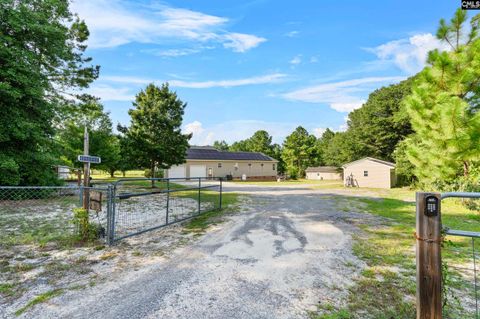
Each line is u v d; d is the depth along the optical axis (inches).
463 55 279.0
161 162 676.1
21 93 391.9
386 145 1178.6
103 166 1021.8
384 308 107.3
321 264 158.4
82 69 587.2
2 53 376.8
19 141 422.3
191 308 107.0
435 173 328.8
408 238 217.3
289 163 1667.1
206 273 143.3
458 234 77.8
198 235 221.8
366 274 143.3
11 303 109.1
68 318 98.9
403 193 654.5
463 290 125.0
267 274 142.8
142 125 652.1
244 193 593.6
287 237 218.5
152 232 230.7
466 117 252.1
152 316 100.7
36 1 445.7
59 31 445.4
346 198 519.8
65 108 563.5
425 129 289.6
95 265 152.3
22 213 299.7
